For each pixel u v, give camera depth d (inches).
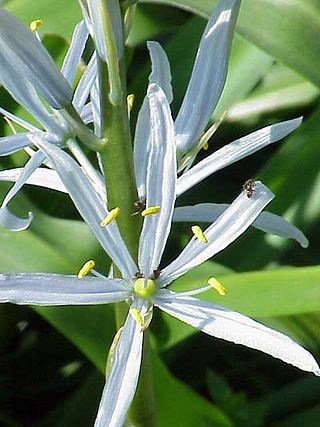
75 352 12.5
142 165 8.1
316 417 11.0
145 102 8.0
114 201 7.8
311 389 11.5
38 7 11.9
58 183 8.5
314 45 10.9
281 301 9.7
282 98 12.8
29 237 10.4
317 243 12.2
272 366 12.5
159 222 7.8
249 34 10.9
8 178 8.6
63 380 12.5
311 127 11.5
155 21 13.1
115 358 7.7
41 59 7.2
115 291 7.8
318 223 11.5
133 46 12.9
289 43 10.9
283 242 11.2
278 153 11.5
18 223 8.2
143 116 8.1
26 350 12.4
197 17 12.5
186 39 12.4
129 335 7.8
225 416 10.2
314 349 10.7
